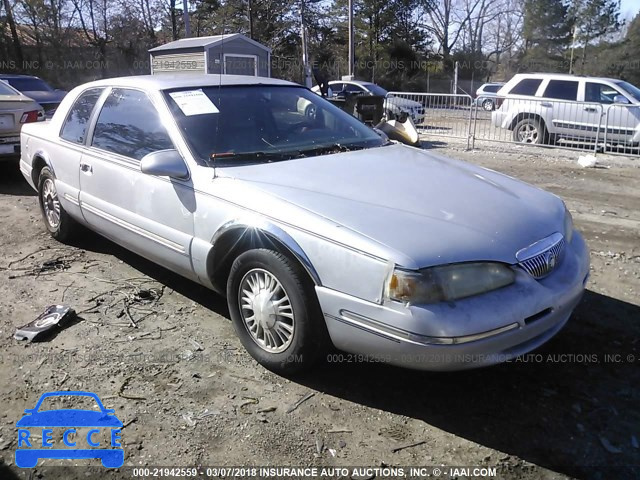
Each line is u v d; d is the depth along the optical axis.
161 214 3.87
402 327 2.67
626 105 11.57
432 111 15.52
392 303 2.70
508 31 59.31
